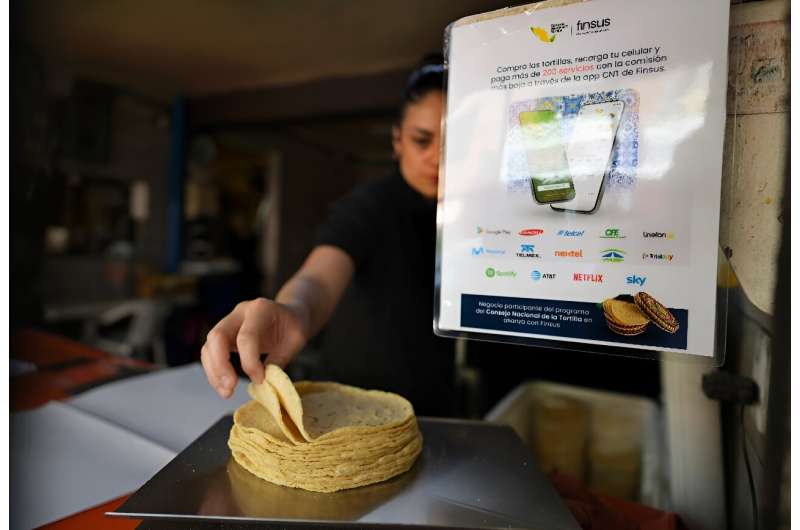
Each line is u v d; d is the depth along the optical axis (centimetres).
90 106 244
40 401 88
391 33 146
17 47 154
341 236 92
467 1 48
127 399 91
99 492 60
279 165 359
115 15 162
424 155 89
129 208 282
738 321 53
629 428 99
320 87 231
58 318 232
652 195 38
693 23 36
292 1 147
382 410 60
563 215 41
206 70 227
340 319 102
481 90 43
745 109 40
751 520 49
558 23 40
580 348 41
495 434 62
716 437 58
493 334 44
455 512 44
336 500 45
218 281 286
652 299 39
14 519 54
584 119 39
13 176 162
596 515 55
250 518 41
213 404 90
